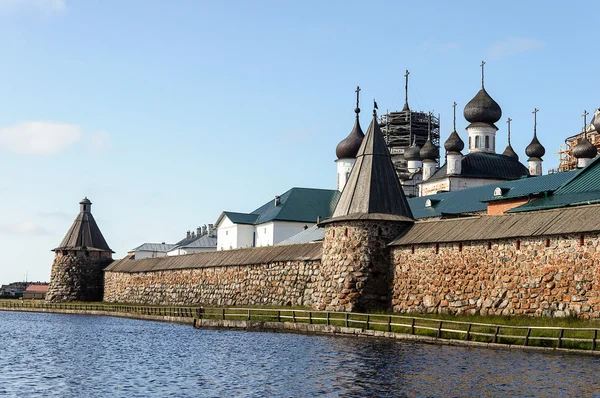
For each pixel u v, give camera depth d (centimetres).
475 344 4597
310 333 5722
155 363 4547
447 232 5709
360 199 6309
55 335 6506
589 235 4719
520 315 5038
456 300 5509
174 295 9169
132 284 10212
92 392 3662
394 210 6297
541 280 4959
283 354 4609
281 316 6219
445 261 5631
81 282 11475
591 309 4662
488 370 3738
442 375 3669
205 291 8550
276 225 12294
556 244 4897
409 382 3550
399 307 5988
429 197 9706
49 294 11600
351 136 13100
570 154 12369
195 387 3709
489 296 5275
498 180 11662
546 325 4553
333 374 3816
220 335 5981
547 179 7800
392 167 6475
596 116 10694
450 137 11806
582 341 4209
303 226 12150
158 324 7500
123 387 3775
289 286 7169
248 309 6562
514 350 4362
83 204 11850
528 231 5072
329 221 6331
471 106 12269
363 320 5578
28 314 9969
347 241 6203
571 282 4791
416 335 4966
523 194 7388
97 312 9544
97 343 5756
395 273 6072
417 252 5878
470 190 9175
